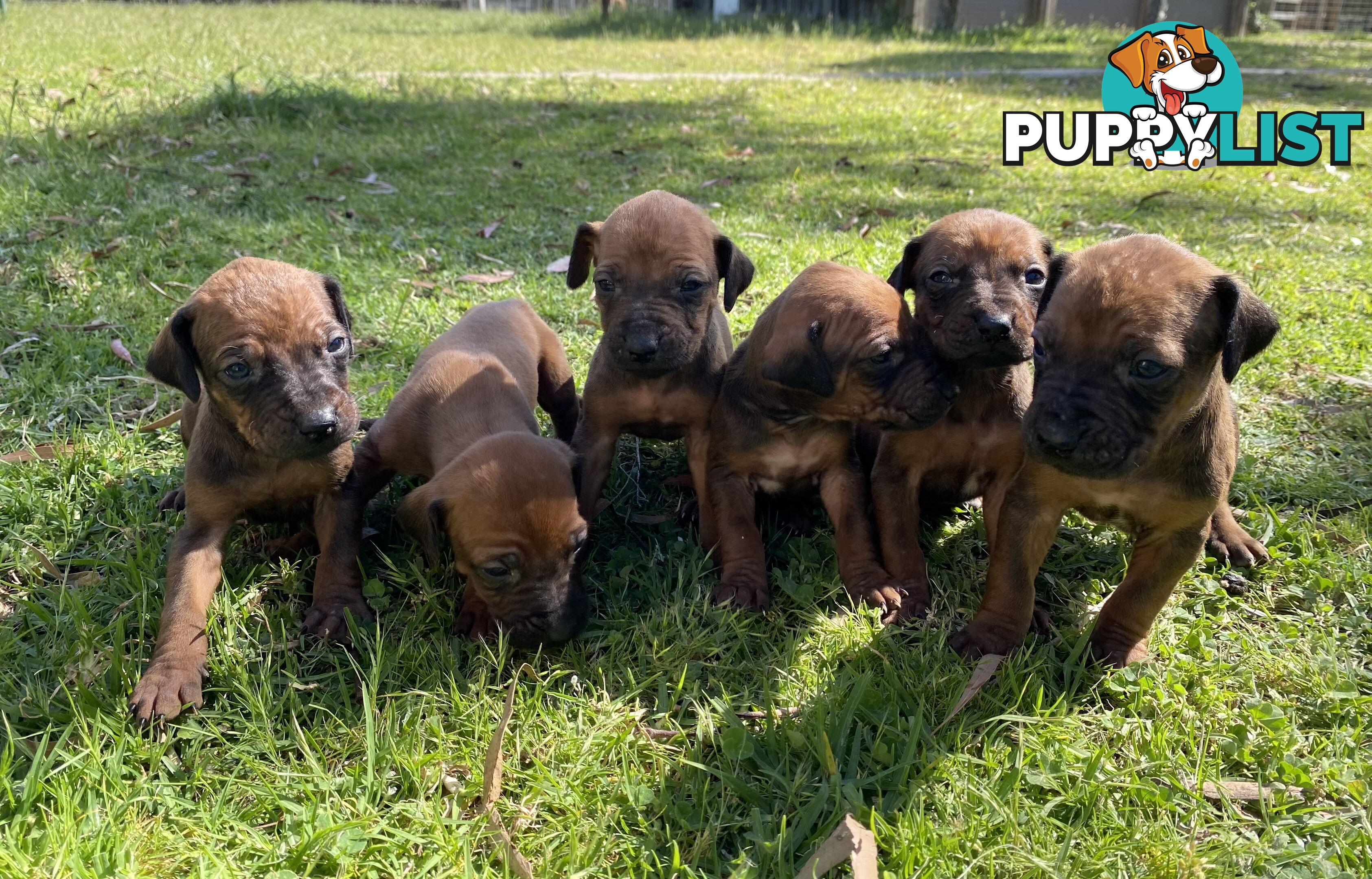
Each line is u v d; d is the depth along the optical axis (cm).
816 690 47
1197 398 45
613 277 60
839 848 37
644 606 54
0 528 56
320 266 93
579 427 65
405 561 56
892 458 58
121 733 43
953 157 153
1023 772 42
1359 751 44
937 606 55
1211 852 38
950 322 55
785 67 263
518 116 170
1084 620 54
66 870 36
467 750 43
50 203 99
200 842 38
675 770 43
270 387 48
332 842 38
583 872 37
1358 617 52
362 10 462
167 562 52
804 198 125
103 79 167
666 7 446
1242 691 48
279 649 49
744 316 86
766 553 61
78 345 74
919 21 371
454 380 60
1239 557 57
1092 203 126
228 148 130
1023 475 50
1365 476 65
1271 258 104
